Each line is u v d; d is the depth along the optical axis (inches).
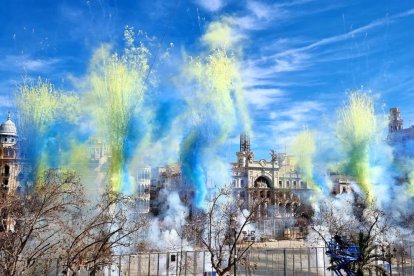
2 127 4867.1
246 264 2260.1
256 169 6387.8
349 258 2096.5
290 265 3097.9
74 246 1695.4
